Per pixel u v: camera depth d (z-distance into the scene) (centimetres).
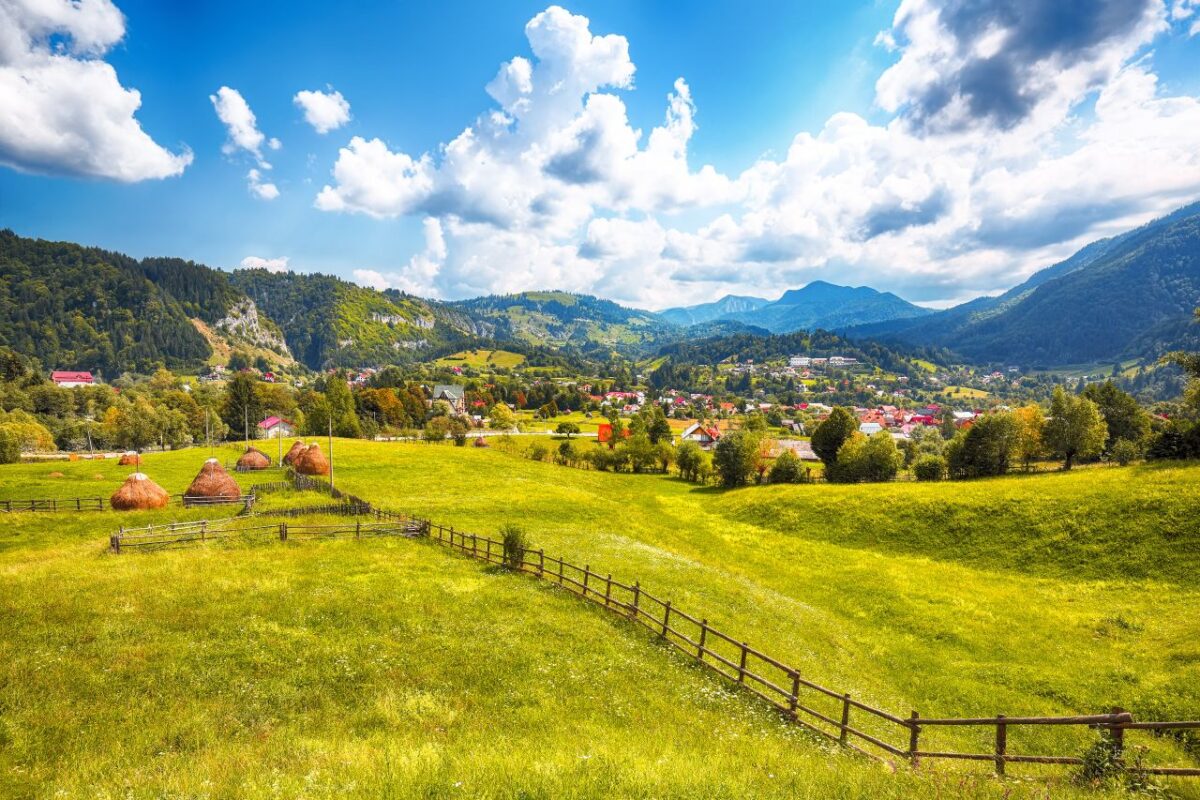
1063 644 2800
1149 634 2758
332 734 1398
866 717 2091
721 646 2478
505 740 1318
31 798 1041
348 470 7588
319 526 3819
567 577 2959
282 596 2434
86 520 4369
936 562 4319
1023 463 7750
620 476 10450
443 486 6744
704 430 17675
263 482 6272
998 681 2514
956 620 3203
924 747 1875
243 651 1886
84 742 1316
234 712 1514
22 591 2311
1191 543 3519
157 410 15038
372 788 921
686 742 1398
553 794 895
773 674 2292
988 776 1150
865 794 984
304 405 19600
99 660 1747
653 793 913
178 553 3158
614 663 2039
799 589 3959
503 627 2281
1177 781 1014
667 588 3231
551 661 1995
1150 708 2139
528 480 7788
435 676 1806
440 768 1012
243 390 16138
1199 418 5838
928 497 5353
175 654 1830
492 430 18625
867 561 4469
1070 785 1055
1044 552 4000
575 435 17388
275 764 1109
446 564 3225
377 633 2120
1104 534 3916
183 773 1056
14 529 4141
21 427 12462
